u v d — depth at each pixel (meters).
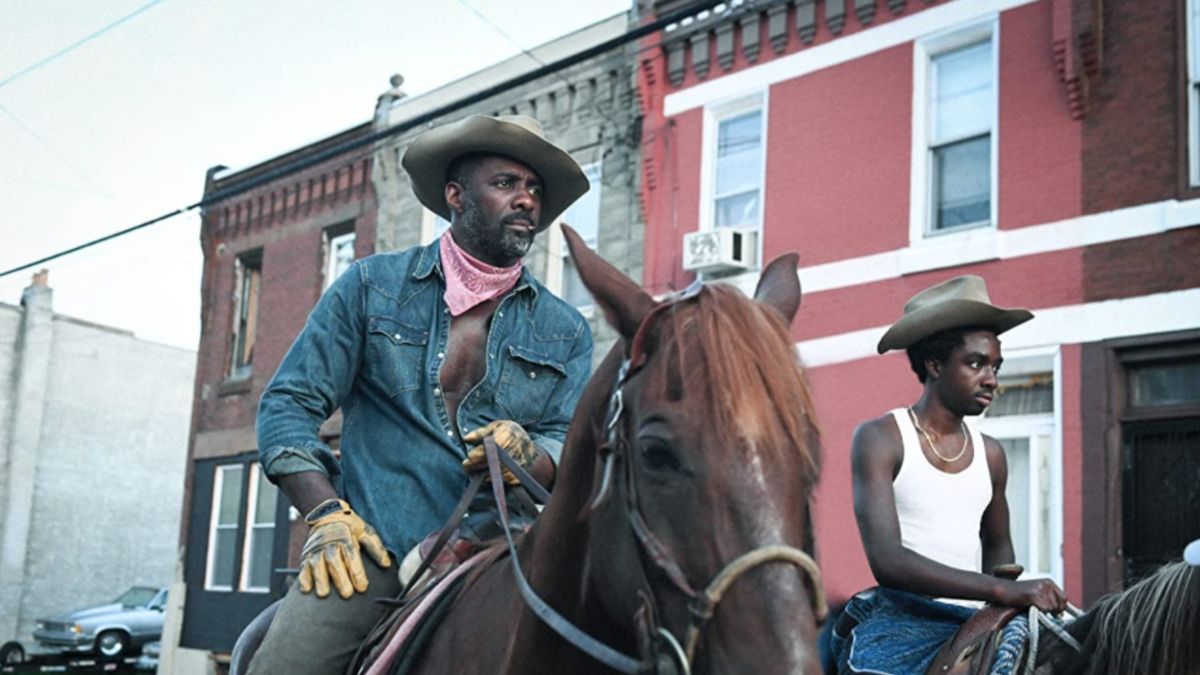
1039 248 10.75
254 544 19.33
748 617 1.78
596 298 2.21
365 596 3.06
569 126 15.29
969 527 4.07
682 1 13.99
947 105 11.84
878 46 12.25
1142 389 10.16
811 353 12.21
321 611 3.01
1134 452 9.98
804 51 12.88
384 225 17.92
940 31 11.76
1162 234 10.02
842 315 12.09
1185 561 3.33
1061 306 10.52
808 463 1.92
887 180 11.99
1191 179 10.01
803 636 1.75
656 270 13.94
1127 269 10.18
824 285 12.28
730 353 1.95
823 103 12.64
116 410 35.53
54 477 34.06
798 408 1.95
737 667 1.76
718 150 13.77
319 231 19.12
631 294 2.21
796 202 12.70
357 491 3.26
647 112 14.27
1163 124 10.13
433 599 2.89
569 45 15.32
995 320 4.20
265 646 3.04
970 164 11.61
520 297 3.44
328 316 3.24
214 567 20.08
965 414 4.20
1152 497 9.80
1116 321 10.15
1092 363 10.23
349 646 3.04
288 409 3.12
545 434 3.43
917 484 4.04
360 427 3.34
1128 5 10.46
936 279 11.45
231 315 20.66
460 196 3.37
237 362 20.61
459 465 3.24
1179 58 10.12
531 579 2.48
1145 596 3.39
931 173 11.84
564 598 2.35
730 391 1.91
